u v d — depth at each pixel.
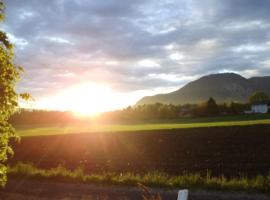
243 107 134.38
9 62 8.74
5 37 8.69
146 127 68.88
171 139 41.97
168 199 16.98
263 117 95.44
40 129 86.44
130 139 43.91
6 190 20.16
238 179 22.16
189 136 43.31
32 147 41.66
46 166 30.75
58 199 17.83
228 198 16.84
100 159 32.38
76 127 92.12
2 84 8.52
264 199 16.55
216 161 28.89
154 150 35.88
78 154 36.12
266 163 27.11
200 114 122.62
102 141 43.50
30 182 21.97
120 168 27.72
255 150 32.75
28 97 8.93
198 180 19.77
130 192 18.66
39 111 134.25
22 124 126.06
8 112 8.81
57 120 138.00
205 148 35.41
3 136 8.91
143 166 28.06
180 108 137.25
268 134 41.09
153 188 19.16
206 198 16.98
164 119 122.25
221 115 118.94
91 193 18.86
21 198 18.14
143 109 141.50
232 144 36.66
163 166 27.81
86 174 25.61
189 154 32.75
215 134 43.69
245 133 42.91
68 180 21.91
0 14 8.83
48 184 21.33
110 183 20.77
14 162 33.59
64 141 44.94
